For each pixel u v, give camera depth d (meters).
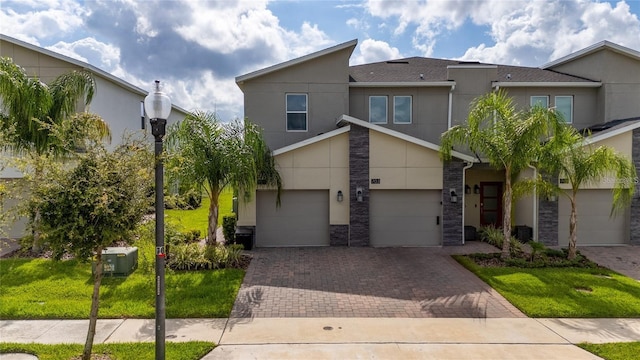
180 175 11.08
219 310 8.00
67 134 5.88
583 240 15.20
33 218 5.44
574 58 19.52
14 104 11.77
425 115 17.78
